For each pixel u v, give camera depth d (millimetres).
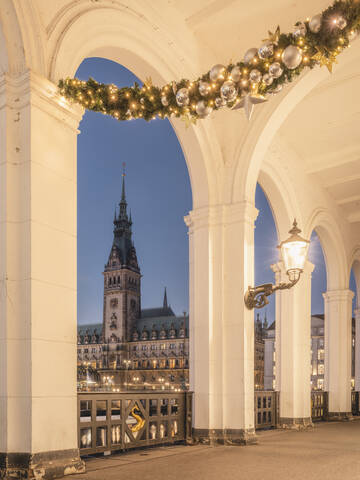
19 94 4867
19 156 4828
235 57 8070
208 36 7777
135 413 6871
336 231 14281
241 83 4555
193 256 8109
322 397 13992
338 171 12750
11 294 4637
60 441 4656
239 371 7500
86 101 4977
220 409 7469
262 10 7223
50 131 4992
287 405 10797
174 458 6020
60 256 4953
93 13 5660
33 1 4902
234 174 8117
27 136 4793
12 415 4461
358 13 3902
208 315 7746
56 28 5164
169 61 7090
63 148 5121
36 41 4938
